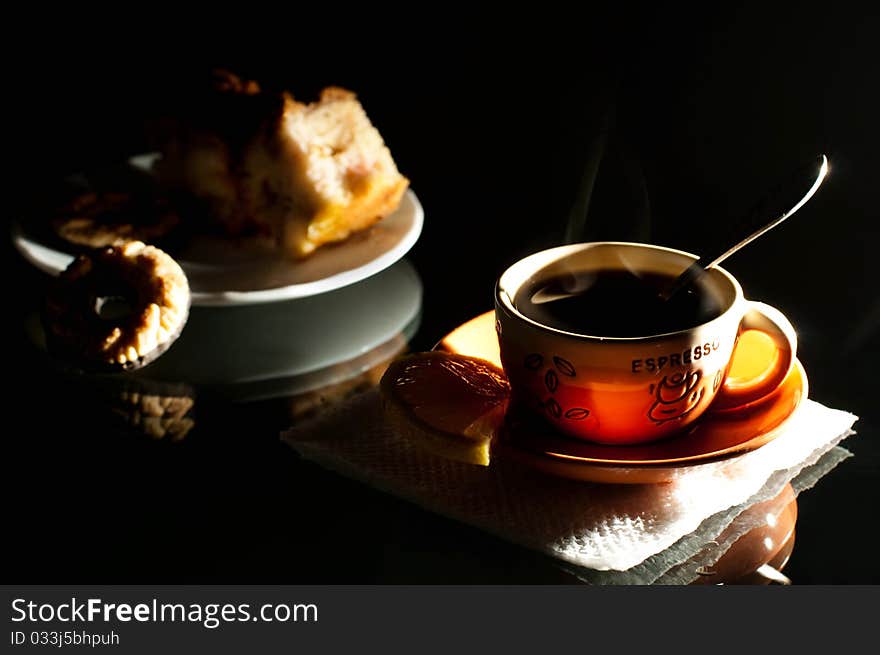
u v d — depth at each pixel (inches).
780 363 23.3
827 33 37.5
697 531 22.4
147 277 27.3
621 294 23.6
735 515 22.6
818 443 23.6
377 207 30.8
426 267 29.6
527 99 36.5
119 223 30.6
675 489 22.9
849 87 34.7
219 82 32.2
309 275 29.0
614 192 31.2
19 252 30.2
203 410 25.3
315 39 41.7
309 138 30.3
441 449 22.9
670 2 40.1
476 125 35.5
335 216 30.2
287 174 30.2
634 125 33.9
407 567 22.2
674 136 33.2
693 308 23.1
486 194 32.2
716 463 22.2
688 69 36.3
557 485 23.1
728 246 23.0
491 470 23.4
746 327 23.5
